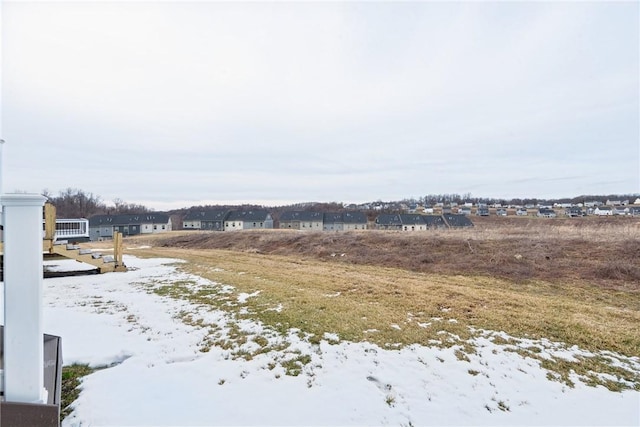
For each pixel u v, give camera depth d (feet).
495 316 17.38
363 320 16.57
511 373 11.33
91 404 8.95
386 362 12.01
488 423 8.66
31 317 5.85
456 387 10.40
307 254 47.37
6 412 5.53
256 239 66.23
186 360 11.98
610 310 18.63
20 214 5.79
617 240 33.45
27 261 5.84
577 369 11.68
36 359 5.88
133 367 11.28
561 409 9.34
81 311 17.76
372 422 8.57
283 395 9.74
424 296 21.56
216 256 47.50
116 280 26.89
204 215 171.63
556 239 36.68
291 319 16.57
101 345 13.03
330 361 12.03
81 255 29.35
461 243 39.65
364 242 48.96
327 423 8.47
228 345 13.32
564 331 15.25
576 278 25.95
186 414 8.68
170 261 40.60
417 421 8.67
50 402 6.36
